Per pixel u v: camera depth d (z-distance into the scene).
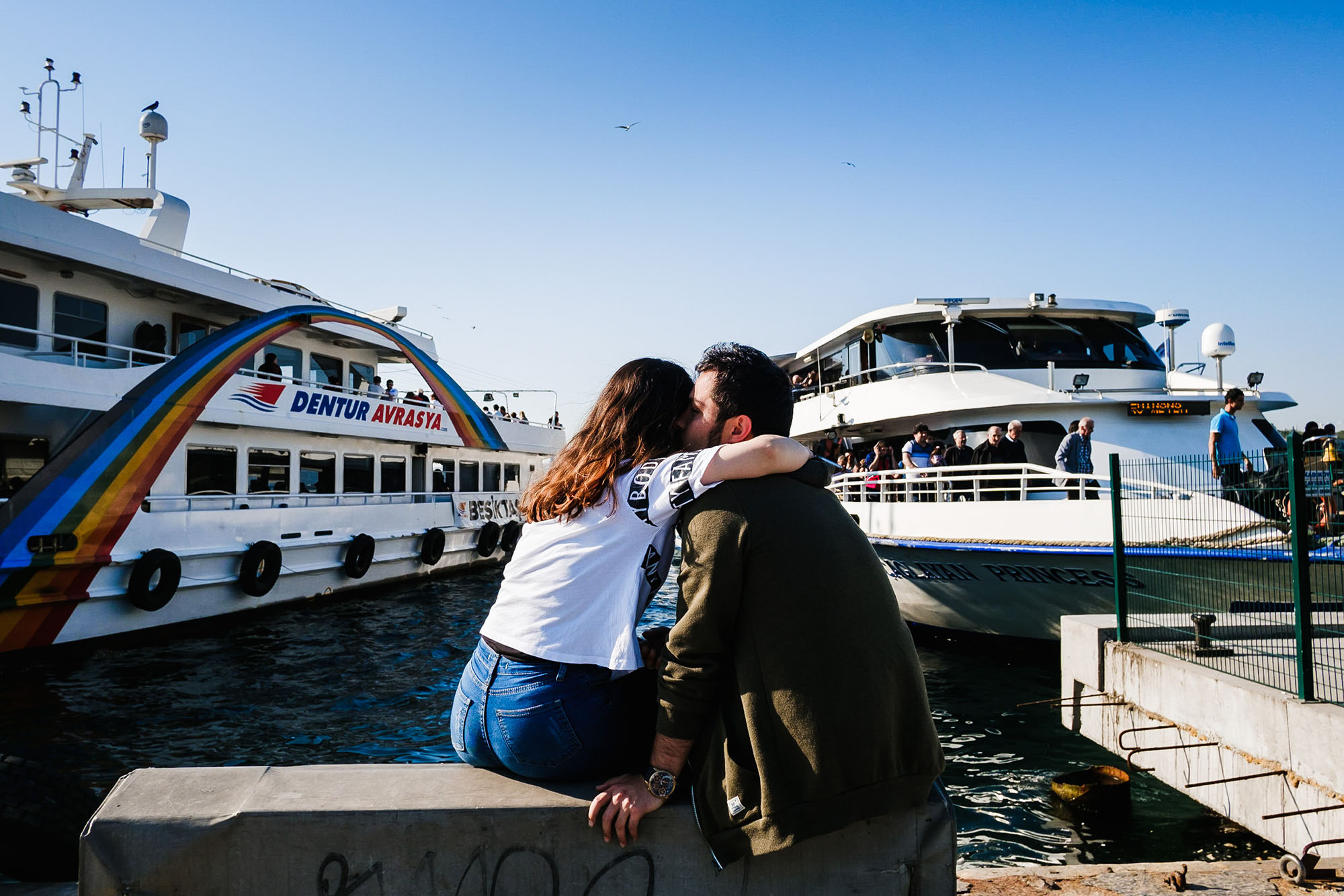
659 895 1.94
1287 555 6.94
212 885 1.93
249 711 8.59
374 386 18.31
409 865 1.93
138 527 11.41
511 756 2.03
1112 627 6.26
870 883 1.92
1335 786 4.03
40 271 11.88
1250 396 10.59
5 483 10.98
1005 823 5.41
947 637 10.87
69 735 7.77
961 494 10.49
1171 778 5.32
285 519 13.96
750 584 1.81
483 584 17.97
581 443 2.09
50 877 2.61
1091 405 10.74
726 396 2.09
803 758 1.76
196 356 12.62
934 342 12.24
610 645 1.98
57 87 15.49
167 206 14.38
